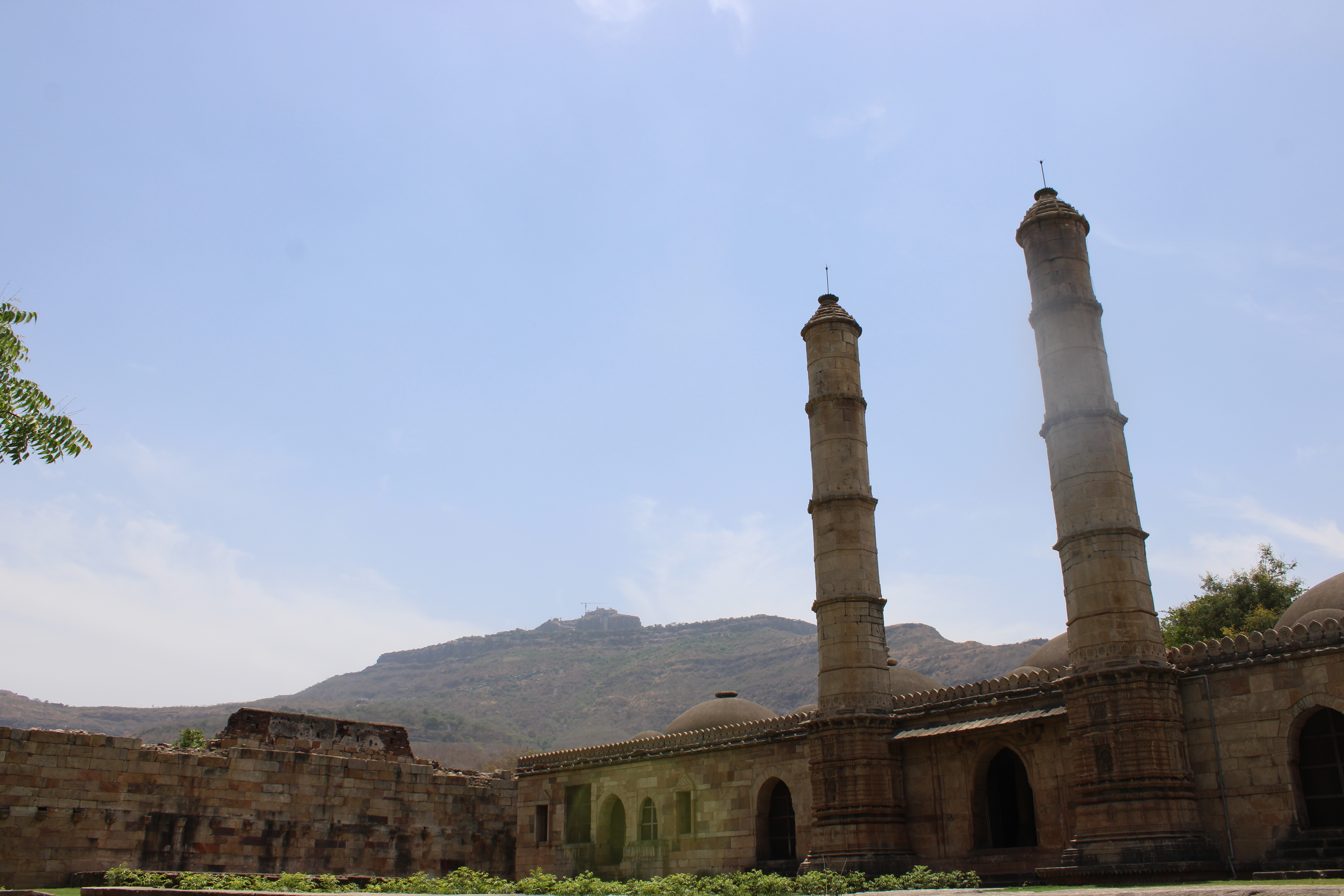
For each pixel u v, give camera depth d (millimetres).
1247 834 22438
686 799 36438
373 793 42531
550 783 42281
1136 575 24562
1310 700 22141
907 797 29391
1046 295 27391
